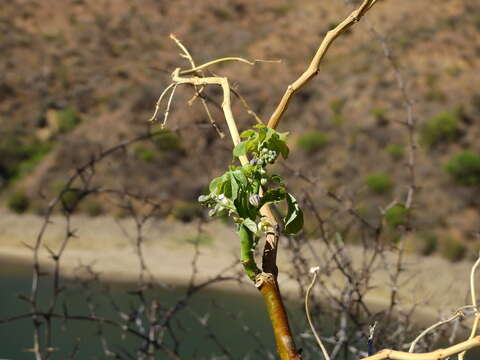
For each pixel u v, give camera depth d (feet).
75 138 104.94
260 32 134.62
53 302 9.07
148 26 142.92
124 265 63.31
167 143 91.66
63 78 125.08
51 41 137.69
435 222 77.30
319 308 10.28
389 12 132.36
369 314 9.33
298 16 138.92
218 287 31.76
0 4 144.56
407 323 9.59
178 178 86.43
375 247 10.28
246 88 110.22
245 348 20.75
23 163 102.47
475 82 110.42
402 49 120.88
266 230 3.27
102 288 11.89
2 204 90.94
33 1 148.25
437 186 85.56
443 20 130.41
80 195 9.59
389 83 110.32
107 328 23.97
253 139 3.44
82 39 138.51
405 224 10.40
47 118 115.75
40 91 121.90
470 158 85.97
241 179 3.32
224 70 119.44
